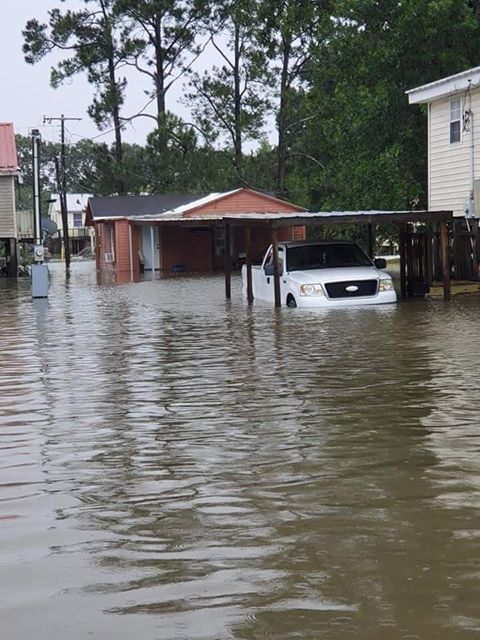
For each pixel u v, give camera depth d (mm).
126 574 4434
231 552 4727
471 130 24875
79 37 59750
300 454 6883
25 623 3863
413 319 17047
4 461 6906
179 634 3719
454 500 5574
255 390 9883
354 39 31531
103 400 9523
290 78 54844
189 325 17531
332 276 20109
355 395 9367
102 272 45656
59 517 5430
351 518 5266
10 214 40656
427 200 30406
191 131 58500
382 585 4223
